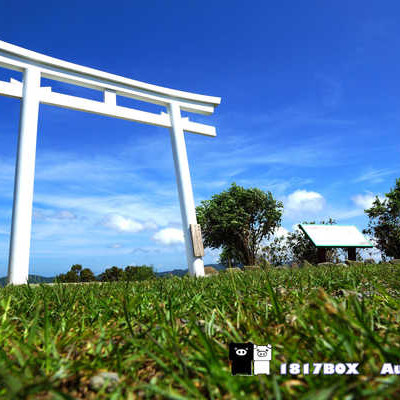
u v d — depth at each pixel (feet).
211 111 26.25
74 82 20.51
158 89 23.36
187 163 23.62
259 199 43.98
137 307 4.70
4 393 1.73
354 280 6.23
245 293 5.60
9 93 17.83
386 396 1.56
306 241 45.98
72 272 24.99
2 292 7.64
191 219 22.54
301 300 4.35
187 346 2.75
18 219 16.31
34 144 17.62
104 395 2.04
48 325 2.94
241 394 1.86
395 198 41.11
